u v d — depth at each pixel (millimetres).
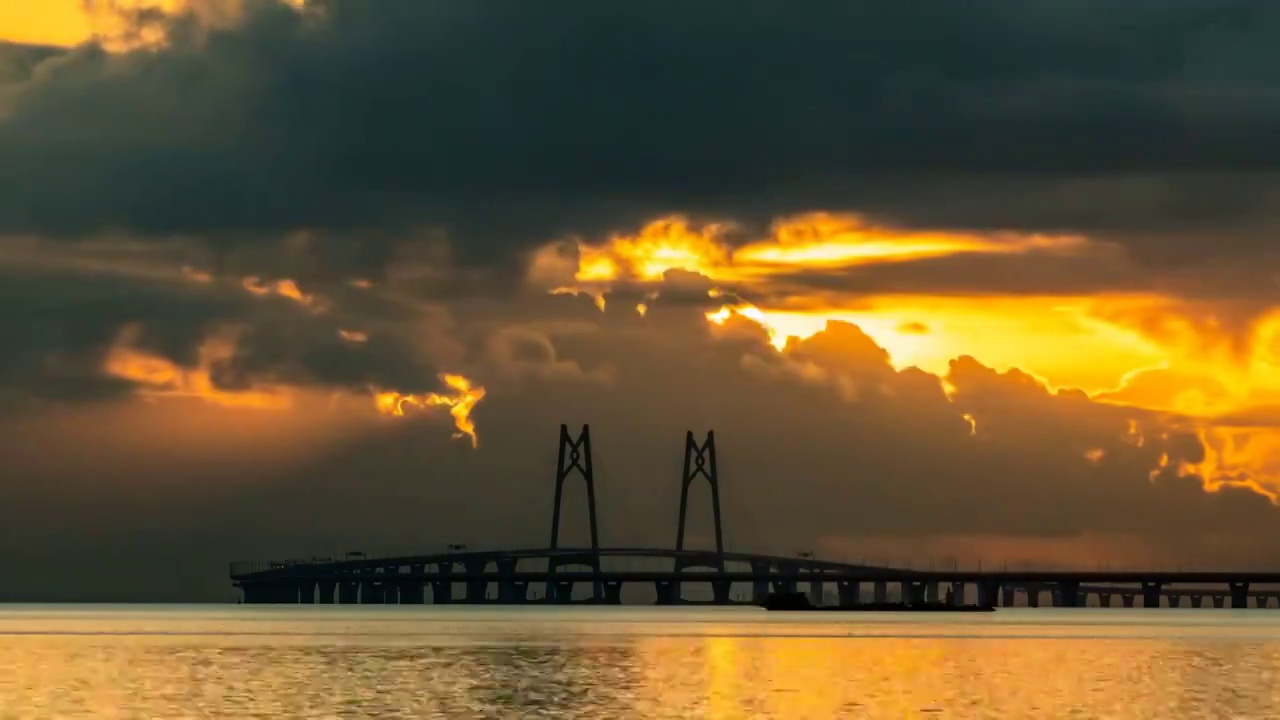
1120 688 129750
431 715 107062
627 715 107000
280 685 131750
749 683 134000
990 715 107500
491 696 120875
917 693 124188
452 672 147625
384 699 118250
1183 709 111875
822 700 117688
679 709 111188
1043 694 123438
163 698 119562
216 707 112500
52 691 126250
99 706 113562
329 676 142250
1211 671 151125
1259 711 110688
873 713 108688
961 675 144375
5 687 130250
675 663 162000
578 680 137250
